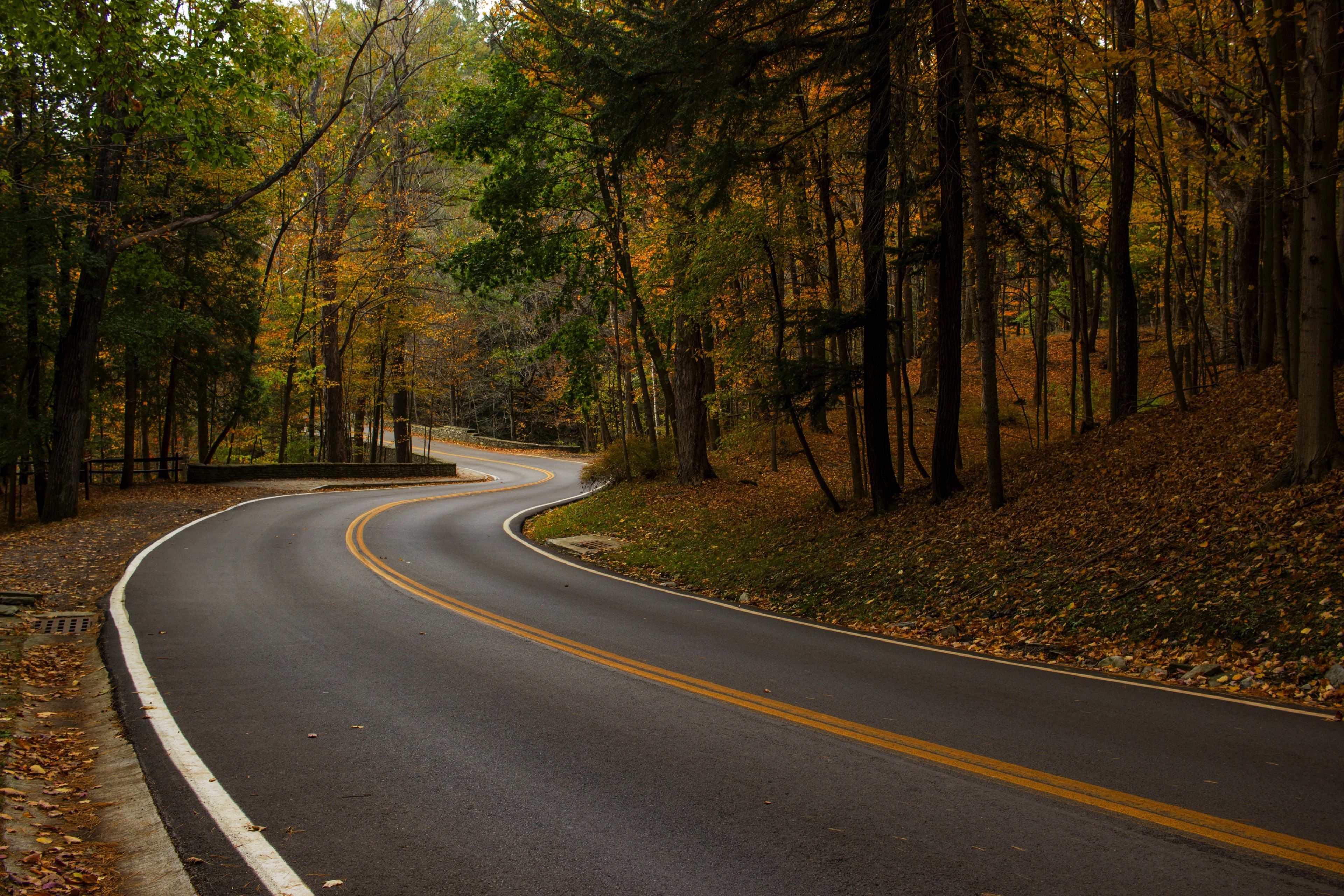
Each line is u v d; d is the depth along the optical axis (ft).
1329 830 13.94
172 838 13.82
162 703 21.68
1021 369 112.06
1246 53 38.04
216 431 135.23
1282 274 46.26
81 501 75.72
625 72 46.98
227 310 93.50
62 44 38.17
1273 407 44.14
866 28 49.47
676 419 80.43
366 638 29.96
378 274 115.24
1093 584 33.55
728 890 11.98
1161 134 48.73
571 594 41.37
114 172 63.36
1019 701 22.56
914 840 13.65
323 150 98.58
